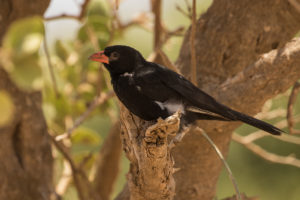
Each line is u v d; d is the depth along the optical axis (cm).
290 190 1952
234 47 909
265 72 815
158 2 1109
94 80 1141
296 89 927
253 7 897
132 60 852
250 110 854
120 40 1290
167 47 1276
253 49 906
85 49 1088
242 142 1189
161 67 856
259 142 1970
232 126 901
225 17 916
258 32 898
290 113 936
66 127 1114
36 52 325
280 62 801
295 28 907
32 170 810
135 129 670
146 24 1293
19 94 772
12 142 793
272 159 1188
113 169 1177
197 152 926
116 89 861
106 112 1202
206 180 952
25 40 321
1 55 317
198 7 1780
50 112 1099
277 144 1958
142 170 642
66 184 1091
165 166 635
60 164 1191
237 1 907
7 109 322
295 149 1947
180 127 823
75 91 1166
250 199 927
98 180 1180
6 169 783
